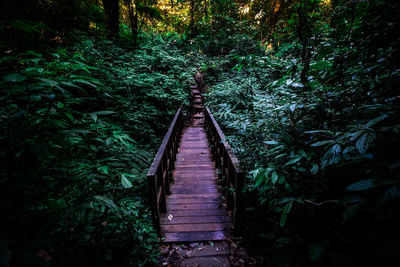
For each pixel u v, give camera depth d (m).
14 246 0.66
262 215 2.30
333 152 0.98
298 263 1.34
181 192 3.27
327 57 1.32
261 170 1.61
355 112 1.25
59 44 3.33
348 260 1.11
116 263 1.27
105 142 2.14
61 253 0.98
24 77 0.85
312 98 1.57
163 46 9.16
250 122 2.72
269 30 8.10
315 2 1.53
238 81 6.87
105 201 1.20
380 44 0.94
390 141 0.88
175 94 6.73
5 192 0.73
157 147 4.53
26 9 2.40
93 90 3.31
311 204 1.46
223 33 10.48
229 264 2.00
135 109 4.97
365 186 0.74
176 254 2.12
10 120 0.74
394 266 0.68
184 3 11.16
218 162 3.93
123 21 10.35
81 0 4.99
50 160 1.10
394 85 0.97
